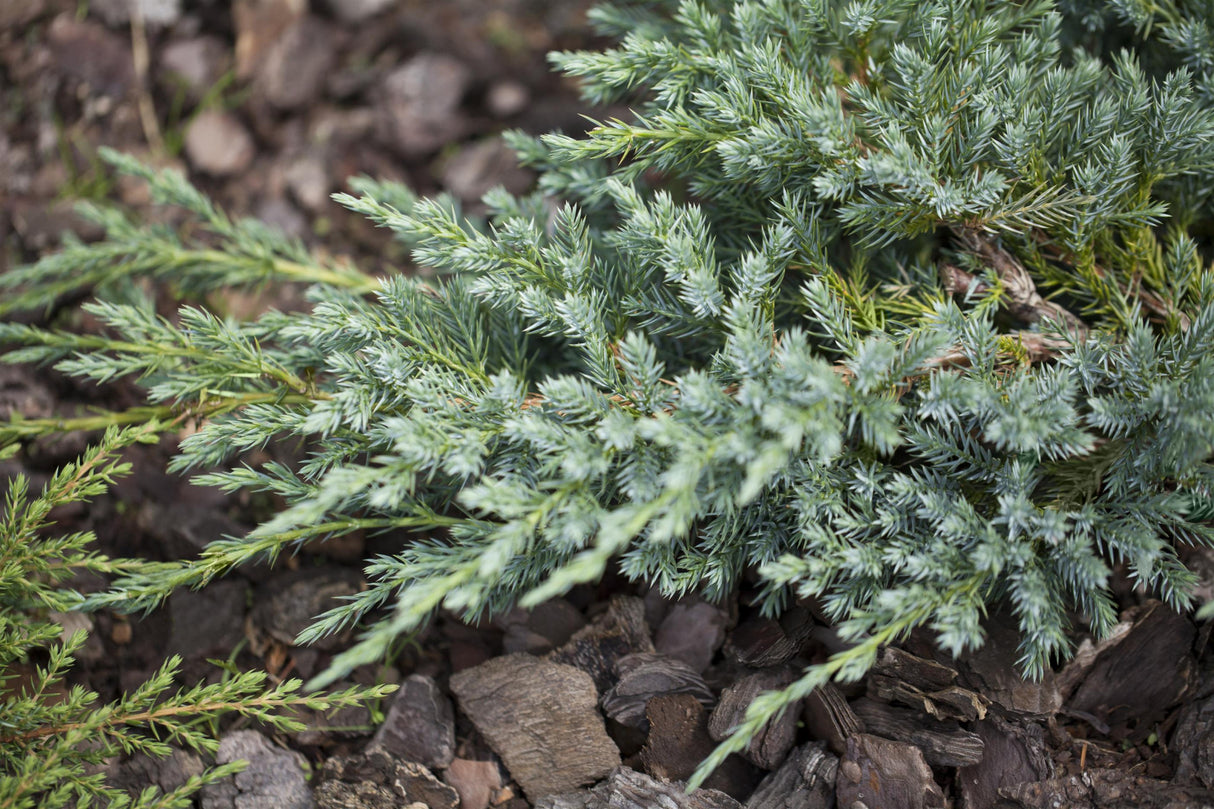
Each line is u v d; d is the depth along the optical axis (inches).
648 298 31.0
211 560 30.0
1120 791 30.1
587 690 31.4
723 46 31.8
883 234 30.6
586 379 30.4
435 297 31.3
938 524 29.5
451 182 37.0
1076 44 32.4
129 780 31.4
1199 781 30.1
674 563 30.2
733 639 31.8
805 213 30.8
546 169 32.8
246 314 35.7
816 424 28.1
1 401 34.0
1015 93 30.2
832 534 29.6
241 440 30.0
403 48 38.1
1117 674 30.9
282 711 32.0
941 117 30.2
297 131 37.5
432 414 29.6
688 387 28.7
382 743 31.5
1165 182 31.2
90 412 34.3
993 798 30.4
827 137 29.7
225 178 37.1
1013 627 30.8
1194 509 30.1
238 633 32.7
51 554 30.5
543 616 32.3
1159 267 31.2
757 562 30.7
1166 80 30.3
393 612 32.8
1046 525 29.2
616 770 31.0
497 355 31.5
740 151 30.0
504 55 38.0
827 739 31.0
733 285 31.3
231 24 37.9
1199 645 30.9
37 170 36.5
